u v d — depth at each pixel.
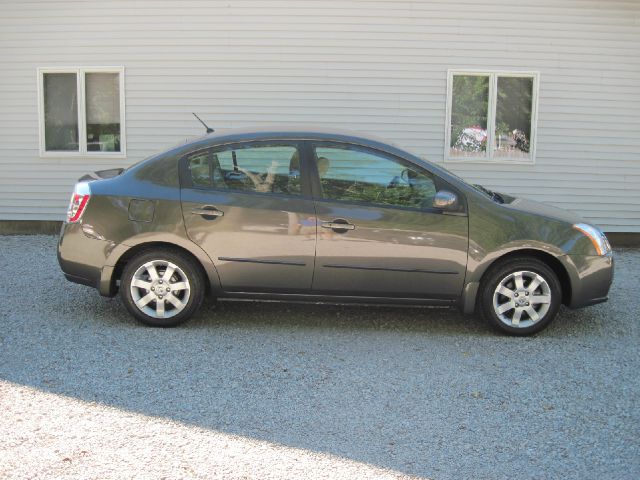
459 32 10.30
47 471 3.66
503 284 6.01
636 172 10.59
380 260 5.89
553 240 5.98
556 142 10.52
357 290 5.96
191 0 10.28
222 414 4.41
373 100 10.41
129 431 4.14
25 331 5.92
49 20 10.40
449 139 10.48
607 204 10.64
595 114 10.48
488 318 6.05
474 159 10.52
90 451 3.88
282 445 4.02
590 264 6.04
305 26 10.29
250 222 5.88
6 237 10.33
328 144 6.00
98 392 4.69
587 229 6.10
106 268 5.95
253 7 10.27
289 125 6.47
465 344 5.88
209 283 6.14
